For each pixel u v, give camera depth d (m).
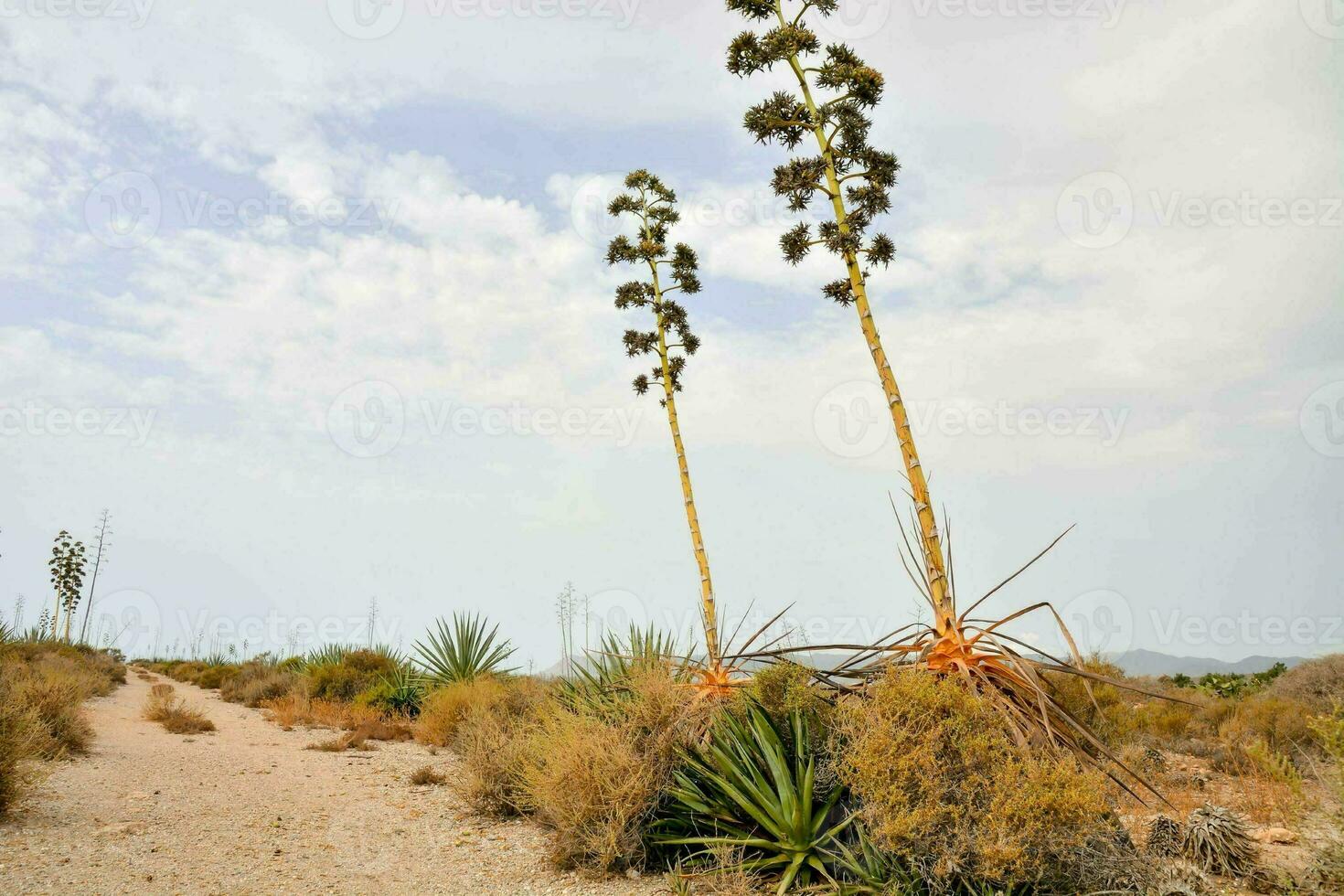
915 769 4.74
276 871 5.73
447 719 13.84
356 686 20.36
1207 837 5.40
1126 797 7.07
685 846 6.27
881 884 4.94
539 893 5.51
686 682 7.73
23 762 7.11
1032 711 5.81
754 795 5.99
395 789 9.49
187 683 30.89
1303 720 10.31
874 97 7.14
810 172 6.97
